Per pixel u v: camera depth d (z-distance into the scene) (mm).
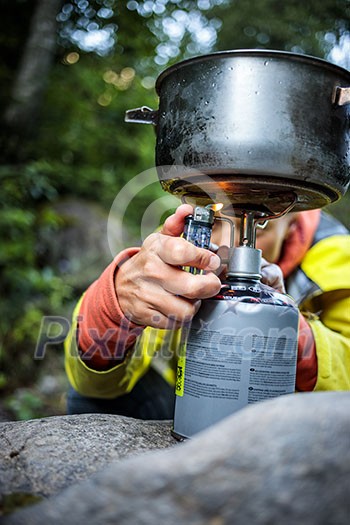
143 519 524
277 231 1191
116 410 1441
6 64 4285
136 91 5152
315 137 724
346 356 1112
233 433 560
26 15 4199
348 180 799
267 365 791
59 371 3035
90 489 553
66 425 865
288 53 709
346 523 504
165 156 788
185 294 793
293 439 536
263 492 515
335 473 519
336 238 1288
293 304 832
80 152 4797
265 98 710
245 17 4594
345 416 551
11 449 771
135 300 849
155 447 809
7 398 2768
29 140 4016
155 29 4992
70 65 4602
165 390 1489
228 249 857
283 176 724
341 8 4203
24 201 3666
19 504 630
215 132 720
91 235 3736
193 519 517
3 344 2959
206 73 734
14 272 3143
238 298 799
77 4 4344
